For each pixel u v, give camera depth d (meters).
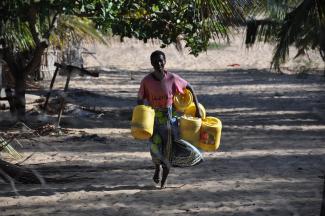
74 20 31.64
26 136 23.59
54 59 48.28
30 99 35.47
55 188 15.59
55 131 24.66
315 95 42.88
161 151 15.06
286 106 36.72
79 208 13.75
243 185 15.98
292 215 13.20
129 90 44.97
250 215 13.17
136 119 14.77
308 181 16.50
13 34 25.98
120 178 16.80
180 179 16.67
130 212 13.41
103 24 22.75
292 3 29.95
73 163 19.00
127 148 21.78
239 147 22.27
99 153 20.77
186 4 23.06
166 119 14.96
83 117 29.56
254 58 73.44
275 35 34.56
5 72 34.31
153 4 22.86
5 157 19.59
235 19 21.36
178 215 13.16
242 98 41.16
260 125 28.59
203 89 47.00
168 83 14.91
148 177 16.94
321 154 20.80
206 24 22.89
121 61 67.62
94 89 44.50
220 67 65.56
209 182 16.31
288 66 64.69
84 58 66.62
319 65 62.75
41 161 19.28
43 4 22.45
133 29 23.22
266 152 21.19
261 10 28.92
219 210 13.55
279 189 15.56
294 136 25.05
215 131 15.20
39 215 13.21
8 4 23.19
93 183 16.16
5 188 15.60
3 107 30.67
